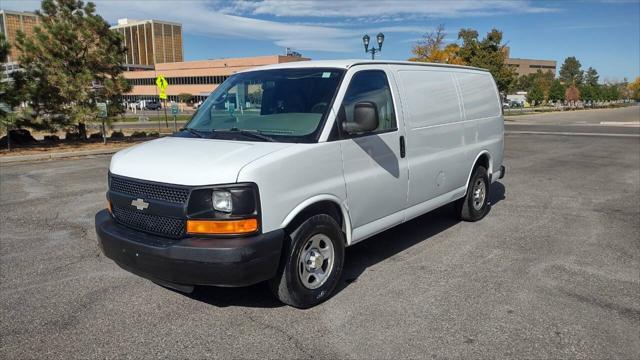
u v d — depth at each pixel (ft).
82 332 12.24
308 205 12.73
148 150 13.64
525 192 29.50
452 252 18.19
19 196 28.35
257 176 11.57
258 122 14.30
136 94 371.56
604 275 15.89
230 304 13.78
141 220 12.57
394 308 13.48
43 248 18.79
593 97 294.25
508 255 17.84
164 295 14.40
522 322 12.67
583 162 42.75
